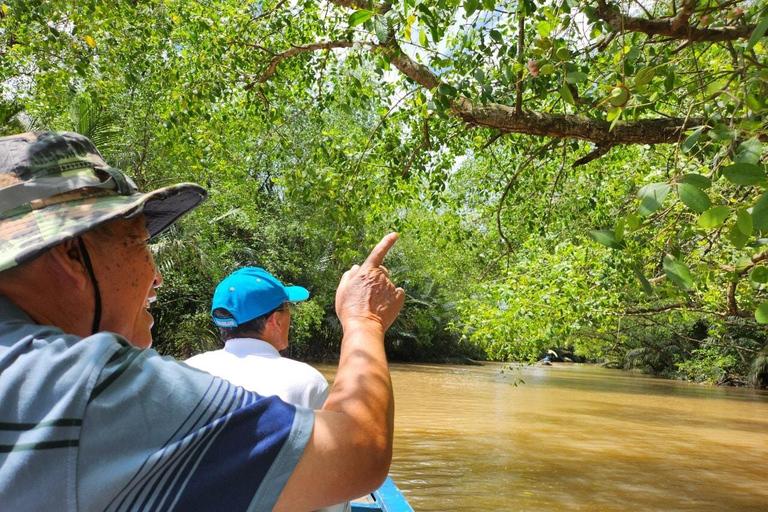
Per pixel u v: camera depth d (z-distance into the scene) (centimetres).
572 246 947
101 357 83
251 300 234
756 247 307
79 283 99
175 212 121
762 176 201
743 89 303
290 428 86
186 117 665
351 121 1058
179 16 681
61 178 100
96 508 78
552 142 678
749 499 825
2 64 761
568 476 901
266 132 751
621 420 1562
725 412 1877
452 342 3775
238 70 707
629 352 3897
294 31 776
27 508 75
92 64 812
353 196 617
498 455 1026
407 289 3155
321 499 87
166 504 80
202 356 232
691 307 991
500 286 964
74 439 78
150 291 123
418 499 741
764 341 2883
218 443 83
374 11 347
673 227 439
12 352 84
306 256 2678
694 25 402
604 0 405
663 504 778
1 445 77
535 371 3591
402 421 1348
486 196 1089
